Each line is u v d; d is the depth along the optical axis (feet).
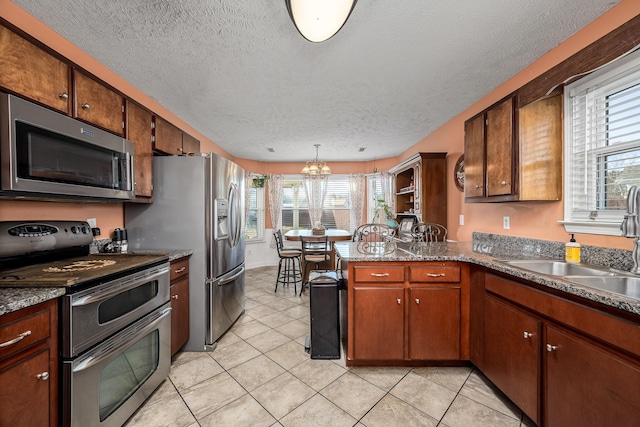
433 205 11.12
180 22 5.22
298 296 12.25
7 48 3.84
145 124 7.13
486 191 7.18
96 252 6.64
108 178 5.50
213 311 7.55
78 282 3.90
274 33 5.55
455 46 5.99
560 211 6.04
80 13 4.96
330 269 13.70
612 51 4.43
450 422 4.79
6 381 3.12
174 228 7.52
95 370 4.12
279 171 19.63
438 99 8.89
